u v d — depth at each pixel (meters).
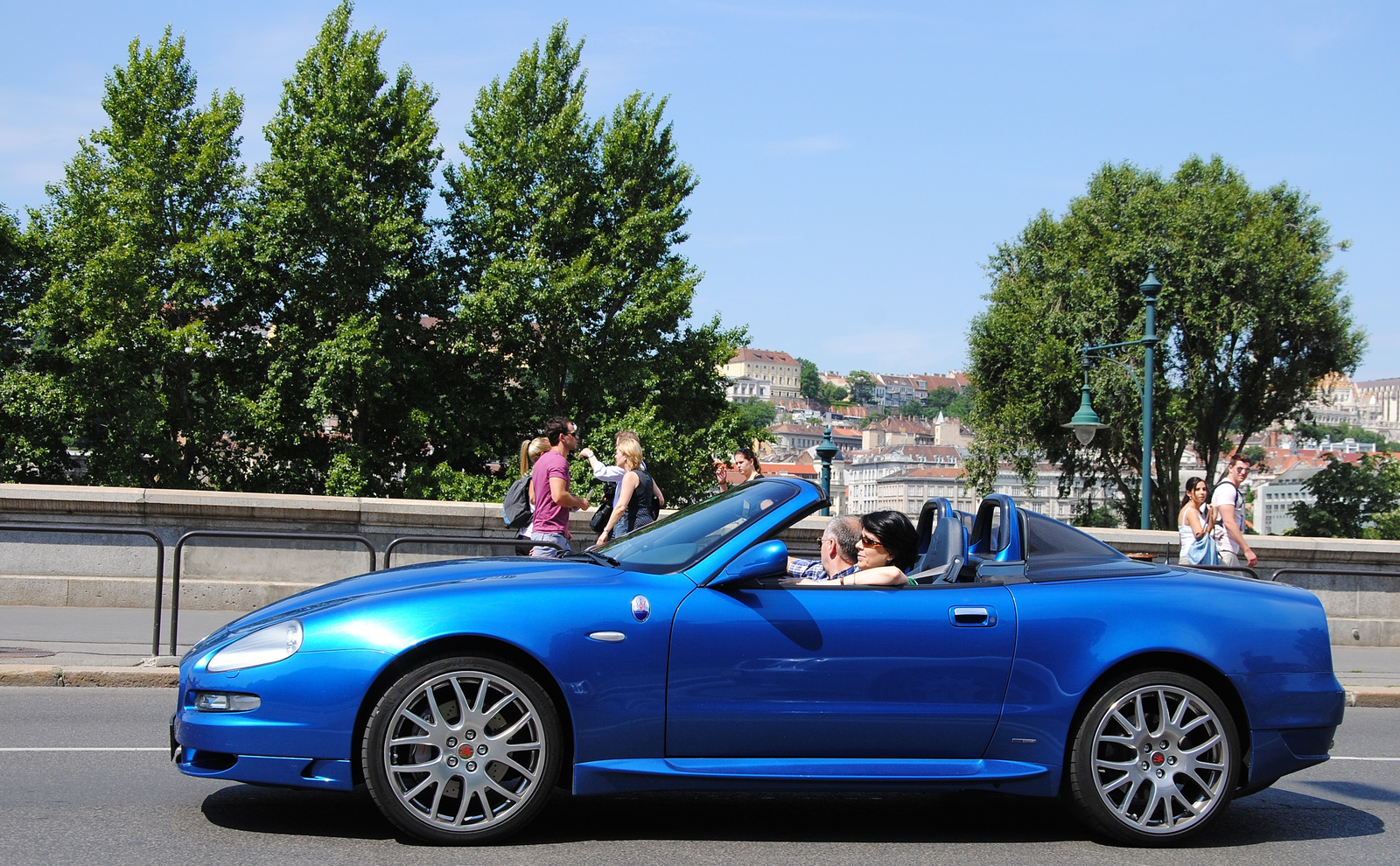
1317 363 43.22
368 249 32.75
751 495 5.19
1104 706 4.72
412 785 4.39
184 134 35.50
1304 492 62.97
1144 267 40.56
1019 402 42.06
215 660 4.39
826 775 4.55
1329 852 4.87
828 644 4.59
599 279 33.81
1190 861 4.65
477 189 35.62
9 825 4.50
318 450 34.94
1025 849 4.74
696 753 4.52
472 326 33.66
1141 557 5.92
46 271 35.88
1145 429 18.30
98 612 10.95
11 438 33.72
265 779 4.29
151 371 34.44
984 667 4.67
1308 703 4.90
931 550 5.43
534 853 4.35
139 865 4.04
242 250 33.34
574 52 37.47
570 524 12.73
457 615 4.39
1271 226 41.06
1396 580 13.27
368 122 32.84
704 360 37.00
